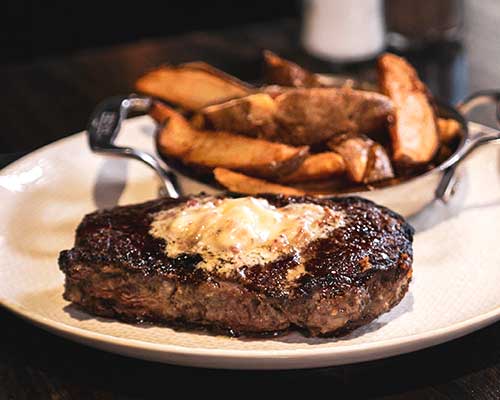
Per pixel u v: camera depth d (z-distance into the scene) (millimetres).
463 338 385
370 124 470
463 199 479
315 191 455
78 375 371
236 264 361
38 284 414
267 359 343
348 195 430
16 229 458
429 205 470
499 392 358
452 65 689
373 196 440
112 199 493
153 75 520
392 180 449
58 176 506
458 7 724
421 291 405
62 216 474
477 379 364
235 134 472
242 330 365
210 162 457
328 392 360
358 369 371
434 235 450
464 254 432
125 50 733
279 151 446
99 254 368
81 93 663
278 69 531
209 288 355
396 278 368
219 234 369
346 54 688
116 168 520
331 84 546
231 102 470
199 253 367
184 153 466
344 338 370
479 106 609
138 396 360
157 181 512
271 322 358
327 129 468
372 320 369
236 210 378
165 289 363
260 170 448
